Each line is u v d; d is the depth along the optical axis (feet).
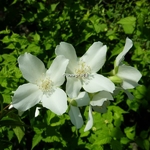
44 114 0.72
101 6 0.99
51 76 0.41
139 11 0.86
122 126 0.90
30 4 0.96
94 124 0.68
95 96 0.42
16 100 0.40
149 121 0.91
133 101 0.76
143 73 0.80
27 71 0.41
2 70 0.70
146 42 0.83
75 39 0.87
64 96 0.40
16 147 0.82
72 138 0.70
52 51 0.82
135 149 0.78
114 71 0.44
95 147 0.67
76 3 0.92
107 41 0.85
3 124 0.48
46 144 0.77
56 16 0.93
